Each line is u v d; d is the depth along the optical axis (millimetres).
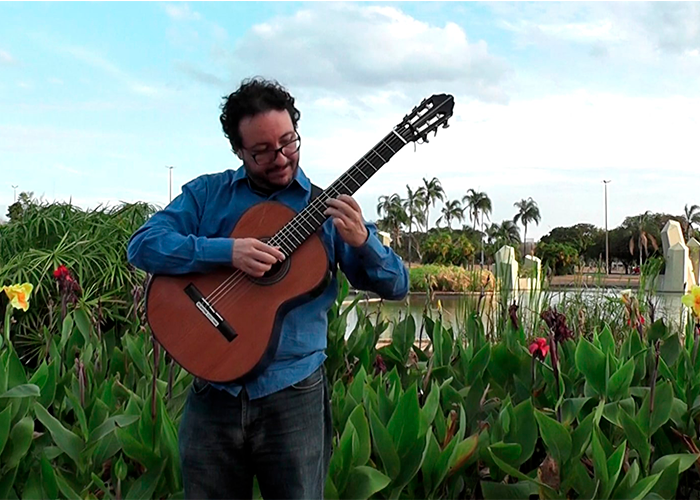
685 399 3141
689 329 3912
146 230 2094
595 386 3115
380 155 2211
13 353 2912
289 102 2039
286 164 2033
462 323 4691
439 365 3791
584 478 2537
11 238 5289
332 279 2137
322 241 2096
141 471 2900
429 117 2271
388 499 2561
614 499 2447
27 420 2674
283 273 2062
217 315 2037
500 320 4660
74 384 3174
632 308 4652
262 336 1997
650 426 2863
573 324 5020
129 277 4859
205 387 2041
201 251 2023
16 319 4645
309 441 2006
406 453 2605
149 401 2734
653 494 2521
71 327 3705
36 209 5547
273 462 1990
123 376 3748
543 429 2586
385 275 2039
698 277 6688
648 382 3654
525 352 3479
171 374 3162
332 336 3936
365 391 2980
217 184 2186
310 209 2104
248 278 2062
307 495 2006
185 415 2094
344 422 2926
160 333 2064
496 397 3408
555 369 2957
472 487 2861
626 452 2852
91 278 4820
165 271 2076
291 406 1988
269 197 2154
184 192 2184
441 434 2869
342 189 2152
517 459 2701
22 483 2797
